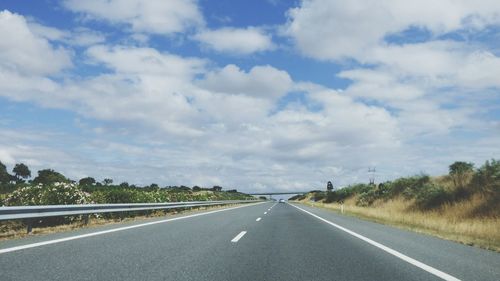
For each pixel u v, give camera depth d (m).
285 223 18.41
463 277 6.38
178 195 35.56
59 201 16.59
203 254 8.42
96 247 8.98
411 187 39.81
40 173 61.69
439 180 36.69
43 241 9.76
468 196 26.12
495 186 24.14
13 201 16.17
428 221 19.34
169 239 10.90
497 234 13.45
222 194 80.50
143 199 25.19
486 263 7.75
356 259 8.08
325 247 9.95
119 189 24.20
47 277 5.79
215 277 6.16
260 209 37.81
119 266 6.82
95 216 19.17
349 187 76.62
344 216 26.25
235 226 15.98
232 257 8.12
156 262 7.33
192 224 16.41
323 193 107.62
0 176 93.50
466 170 30.77
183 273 6.42
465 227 15.55
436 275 6.52
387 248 9.84
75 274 6.06
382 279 6.18
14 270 6.23
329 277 6.29
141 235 11.71
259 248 9.58
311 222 19.41
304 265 7.33
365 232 14.27
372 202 50.84
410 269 7.03
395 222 20.78
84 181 76.81
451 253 9.12
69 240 10.09
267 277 6.23
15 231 12.66
